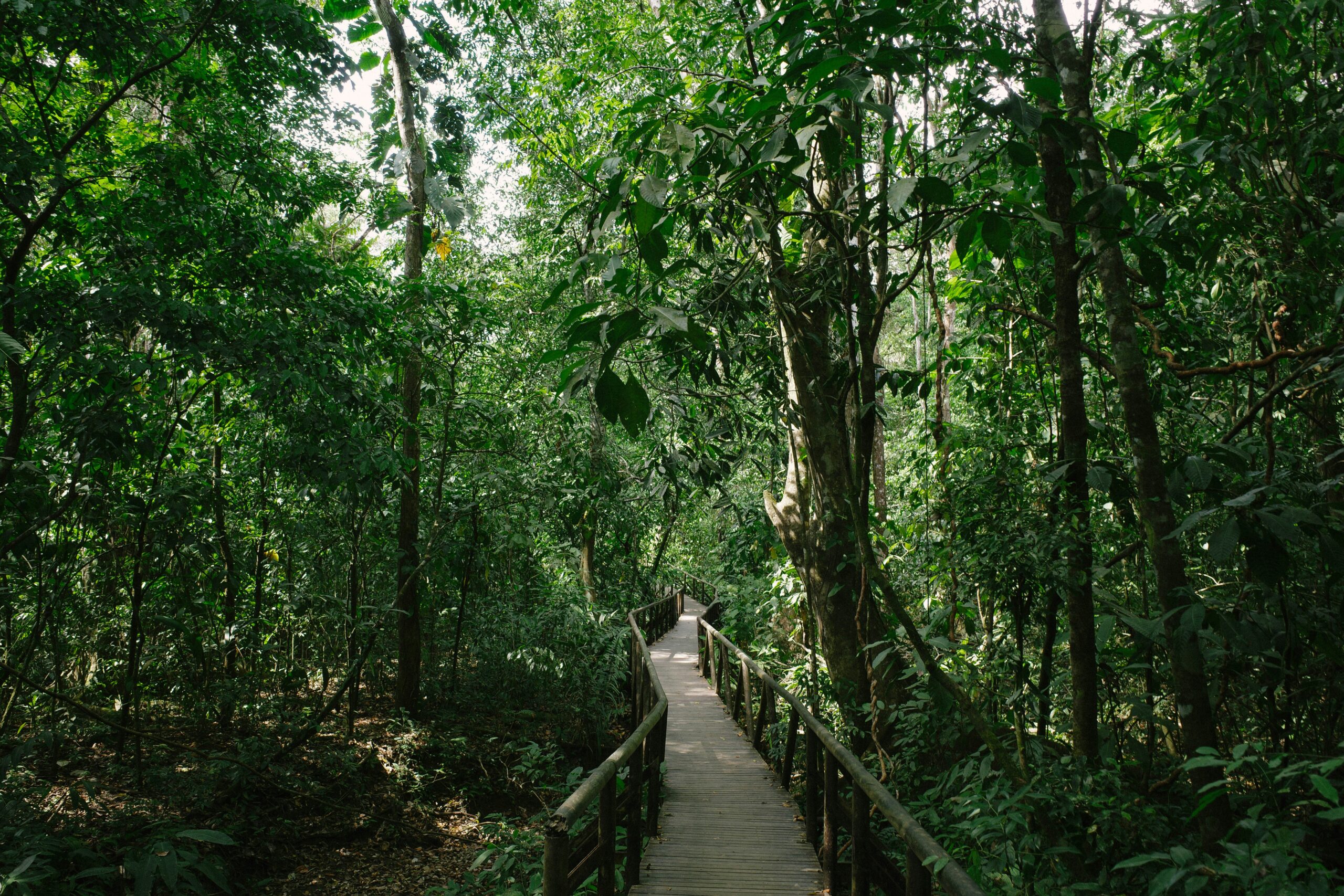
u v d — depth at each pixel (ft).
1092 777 10.19
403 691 30.07
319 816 22.97
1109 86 16.05
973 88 10.43
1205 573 15.34
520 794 26.78
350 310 23.45
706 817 18.67
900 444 35.42
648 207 6.78
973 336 18.21
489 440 32.99
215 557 25.16
